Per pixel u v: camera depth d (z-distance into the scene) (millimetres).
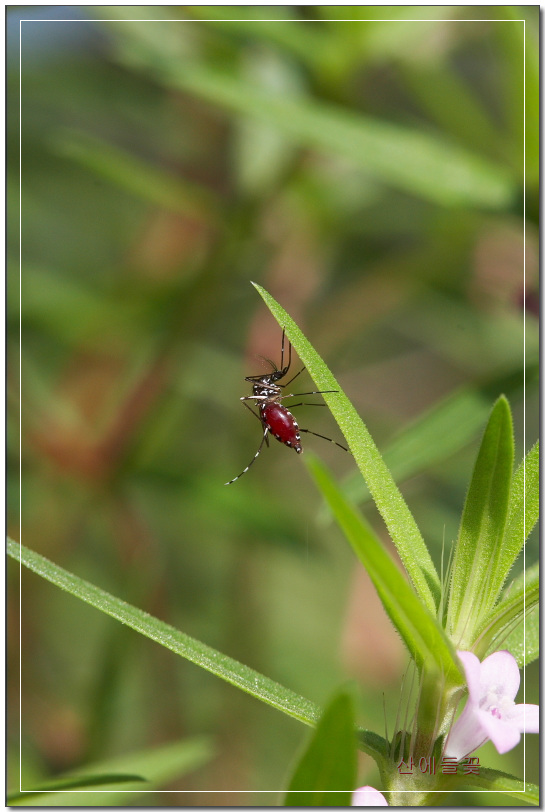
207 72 263
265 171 301
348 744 204
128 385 318
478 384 250
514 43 258
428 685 215
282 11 273
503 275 329
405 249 339
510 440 215
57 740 292
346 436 217
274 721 323
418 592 216
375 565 207
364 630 335
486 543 217
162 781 242
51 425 302
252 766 312
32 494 301
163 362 304
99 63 339
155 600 319
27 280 307
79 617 327
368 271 336
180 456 332
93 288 315
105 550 325
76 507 305
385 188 340
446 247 327
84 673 317
